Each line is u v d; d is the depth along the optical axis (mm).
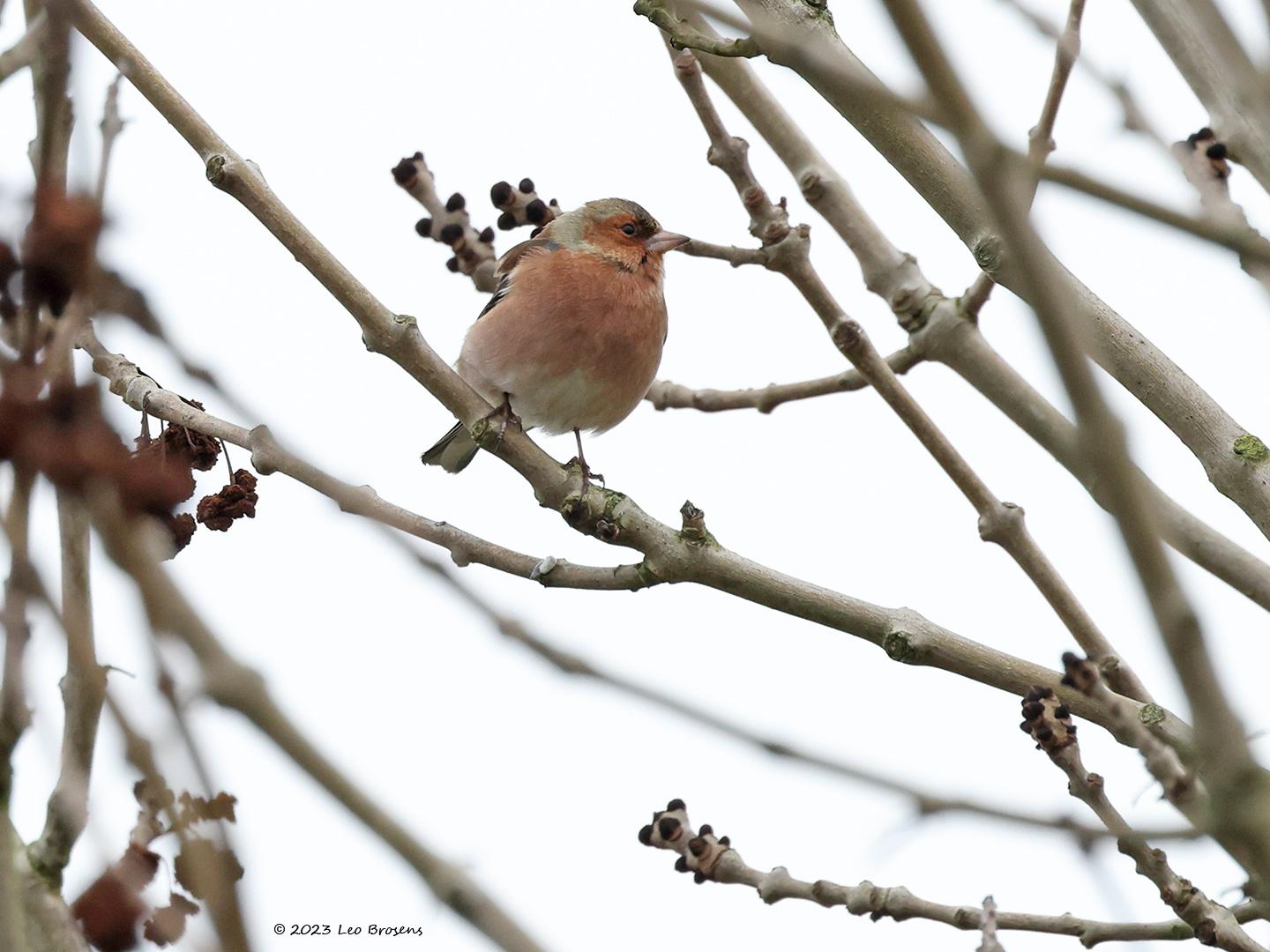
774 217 8430
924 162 7965
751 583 8289
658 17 7820
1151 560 4730
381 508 8094
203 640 4562
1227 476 7773
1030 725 6676
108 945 6031
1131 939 7453
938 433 8031
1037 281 4750
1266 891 4809
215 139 8102
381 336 8492
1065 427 8570
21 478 4652
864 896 7758
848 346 8133
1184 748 7195
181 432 7855
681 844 8008
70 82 4918
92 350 8156
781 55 7719
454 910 4688
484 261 10359
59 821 6859
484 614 5598
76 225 4766
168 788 4555
